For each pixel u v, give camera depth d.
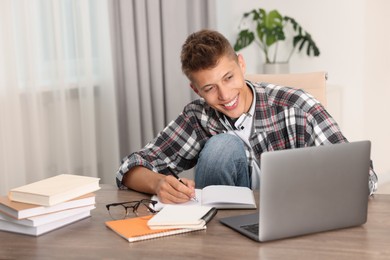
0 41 2.85
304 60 4.04
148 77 3.53
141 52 3.48
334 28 3.91
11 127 2.92
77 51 3.21
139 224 1.50
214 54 1.76
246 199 1.66
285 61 4.05
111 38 3.37
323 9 3.93
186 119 2.12
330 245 1.35
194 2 3.77
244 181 2.09
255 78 2.38
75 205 1.56
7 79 2.89
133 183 1.87
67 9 3.16
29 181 3.07
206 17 3.88
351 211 1.45
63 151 3.16
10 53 2.88
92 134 3.30
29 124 3.02
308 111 1.97
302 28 4.00
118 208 1.69
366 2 3.83
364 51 3.87
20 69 2.99
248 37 3.99
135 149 3.50
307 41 4.02
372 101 3.95
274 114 2.02
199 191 1.80
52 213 1.50
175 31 3.64
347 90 3.93
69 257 1.33
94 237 1.45
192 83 1.88
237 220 1.51
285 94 2.02
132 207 1.63
